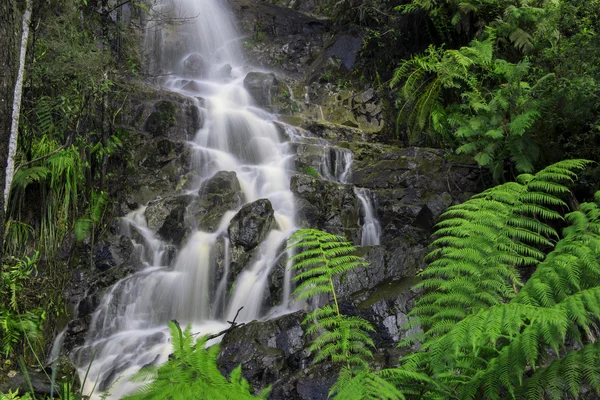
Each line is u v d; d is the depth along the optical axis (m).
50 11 7.48
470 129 7.27
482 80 7.99
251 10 14.64
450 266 2.65
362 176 8.95
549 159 6.98
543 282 2.29
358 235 7.54
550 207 6.48
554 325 2.05
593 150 6.50
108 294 6.39
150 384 1.63
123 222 7.29
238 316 6.37
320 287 2.64
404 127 10.64
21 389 4.50
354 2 13.26
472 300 2.55
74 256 6.66
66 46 7.12
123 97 9.04
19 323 5.34
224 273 6.70
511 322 1.99
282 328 5.27
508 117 7.26
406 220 7.60
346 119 11.12
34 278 6.20
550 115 6.73
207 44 13.69
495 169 7.21
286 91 11.68
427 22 10.79
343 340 2.48
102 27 9.24
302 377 4.63
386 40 11.99
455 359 2.27
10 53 4.18
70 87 7.23
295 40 13.95
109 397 5.12
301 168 9.20
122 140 8.49
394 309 5.36
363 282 5.84
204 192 7.96
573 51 6.86
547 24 8.00
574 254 2.36
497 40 8.81
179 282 6.73
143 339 6.01
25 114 6.88
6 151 4.20
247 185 8.69
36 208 6.64
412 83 8.49
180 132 9.59
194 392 1.55
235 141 9.78
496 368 2.21
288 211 7.81
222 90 11.65
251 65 13.56
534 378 2.20
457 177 8.15
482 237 2.71
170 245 7.14
